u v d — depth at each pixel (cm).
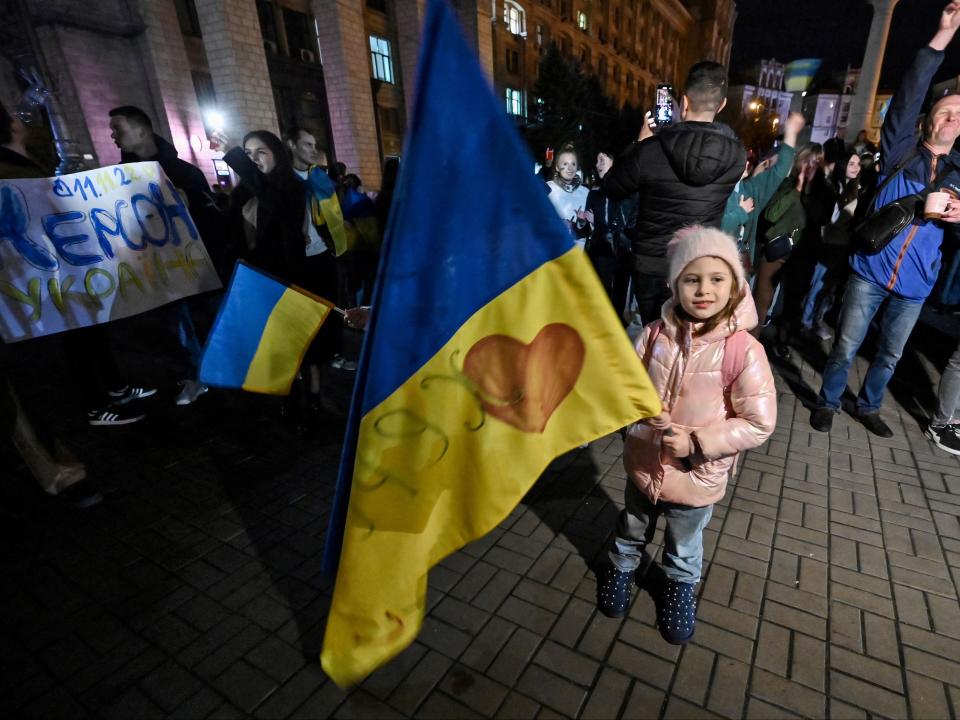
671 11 6494
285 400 390
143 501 304
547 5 3806
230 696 187
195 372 424
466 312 108
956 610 214
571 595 227
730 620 211
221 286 400
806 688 183
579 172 447
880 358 347
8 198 296
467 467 119
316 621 219
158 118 1766
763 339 530
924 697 180
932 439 343
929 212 283
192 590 237
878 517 271
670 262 166
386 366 109
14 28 1474
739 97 6912
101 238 333
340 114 2122
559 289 107
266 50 2039
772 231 447
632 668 192
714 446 162
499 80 3359
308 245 391
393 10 2462
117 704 186
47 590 239
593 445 350
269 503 300
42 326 312
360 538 120
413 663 197
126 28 1639
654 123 340
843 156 509
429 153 96
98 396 387
